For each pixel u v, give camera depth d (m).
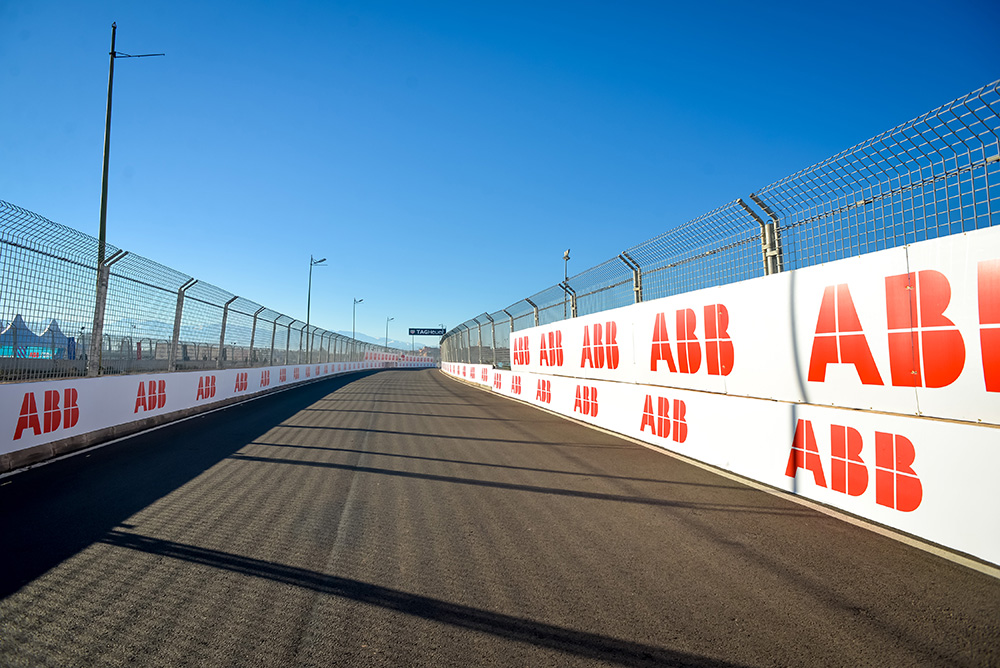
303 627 2.49
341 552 3.44
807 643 2.38
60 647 2.29
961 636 2.44
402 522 4.08
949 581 3.04
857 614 2.65
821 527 4.01
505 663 2.21
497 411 12.61
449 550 3.50
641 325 8.44
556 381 12.28
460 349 33.59
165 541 3.60
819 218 5.17
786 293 5.41
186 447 7.18
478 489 5.12
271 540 3.65
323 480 5.39
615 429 9.02
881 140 4.29
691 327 7.08
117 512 4.23
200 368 12.23
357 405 13.60
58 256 6.75
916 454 3.78
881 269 4.34
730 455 5.91
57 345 6.75
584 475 5.75
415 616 2.61
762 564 3.29
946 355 3.79
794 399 5.30
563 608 2.71
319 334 29.80
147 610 2.63
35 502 4.50
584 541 3.70
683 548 3.57
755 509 4.49
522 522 4.11
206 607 2.67
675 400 7.10
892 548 3.57
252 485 5.15
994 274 3.50
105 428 7.73
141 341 9.21
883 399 4.31
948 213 3.91
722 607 2.72
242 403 13.84
